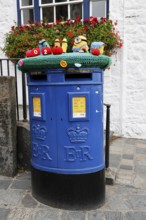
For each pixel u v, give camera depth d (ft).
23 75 12.85
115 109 19.20
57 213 9.18
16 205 9.73
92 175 9.22
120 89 18.86
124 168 13.29
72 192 9.20
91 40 17.76
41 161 9.52
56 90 8.77
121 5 18.10
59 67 8.55
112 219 8.87
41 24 19.61
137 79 18.47
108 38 17.70
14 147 12.21
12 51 19.47
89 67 8.62
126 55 18.43
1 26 21.53
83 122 8.87
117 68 18.71
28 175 12.44
